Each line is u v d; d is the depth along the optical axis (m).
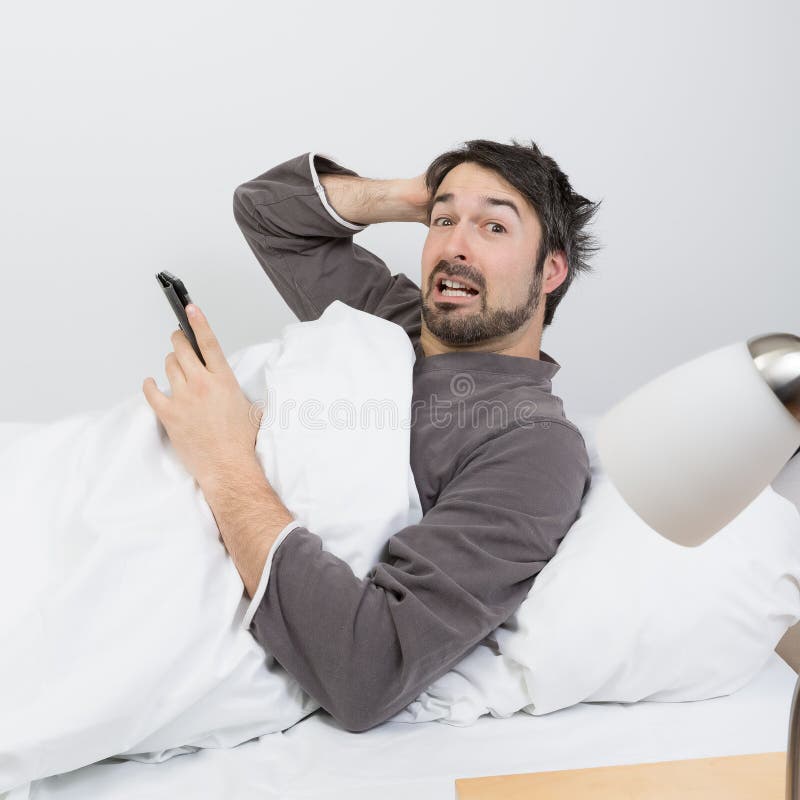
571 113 2.29
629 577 1.34
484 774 1.21
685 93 2.29
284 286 2.03
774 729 1.33
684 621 1.33
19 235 2.28
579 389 2.39
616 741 1.29
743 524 1.41
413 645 1.26
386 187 1.86
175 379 1.45
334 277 1.98
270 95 2.26
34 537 1.32
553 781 0.87
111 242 2.29
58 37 2.20
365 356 1.53
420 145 2.31
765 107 2.30
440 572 1.30
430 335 1.74
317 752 1.26
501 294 1.67
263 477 1.41
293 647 1.29
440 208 1.70
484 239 1.67
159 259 2.30
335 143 2.30
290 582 1.29
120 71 2.22
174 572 1.28
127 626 1.23
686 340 2.39
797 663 1.77
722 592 1.35
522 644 1.32
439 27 2.25
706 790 0.85
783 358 0.66
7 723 1.12
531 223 1.69
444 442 1.52
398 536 1.37
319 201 1.88
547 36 2.26
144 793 1.18
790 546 1.41
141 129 2.25
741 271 2.36
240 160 2.28
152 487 1.38
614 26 2.26
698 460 0.68
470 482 1.44
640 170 2.31
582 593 1.33
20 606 1.26
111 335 2.34
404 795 1.17
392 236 2.30
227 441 1.41
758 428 0.66
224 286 2.32
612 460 0.72
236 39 2.23
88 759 1.16
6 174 2.25
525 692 1.34
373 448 1.44
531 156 1.72
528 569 1.37
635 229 2.33
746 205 2.34
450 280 1.68
